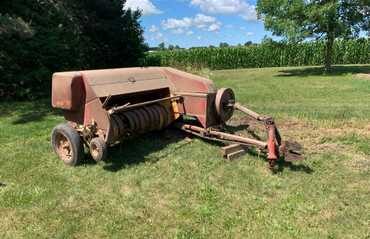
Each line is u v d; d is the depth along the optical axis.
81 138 7.23
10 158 7.55
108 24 24.52
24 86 14.58
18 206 5.75
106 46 25.14
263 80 23.03
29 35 15.74
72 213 5.52
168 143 8.12
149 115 7.73
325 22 26.09
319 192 6.01
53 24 19.00
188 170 6.86
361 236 4.92
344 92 16.92
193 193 6.05
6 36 15.04
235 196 5.93
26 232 5.10
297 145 6.95
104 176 6.66
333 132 8.73
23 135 9.12
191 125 8.23
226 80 23.28
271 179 6.44
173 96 8.12
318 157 7.30
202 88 7.97
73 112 7.41
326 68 28.05
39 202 5.84
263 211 5.51
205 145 7.97
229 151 7.18
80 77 7.13
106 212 5.54
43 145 8.26
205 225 5.18
